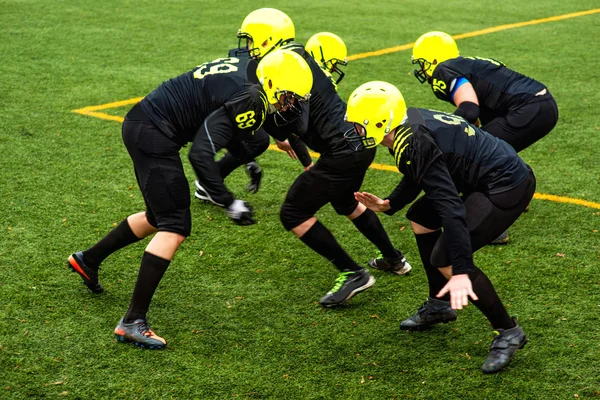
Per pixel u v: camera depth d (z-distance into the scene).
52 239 4.53
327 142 3.61
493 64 4.53
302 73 3.40
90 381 3.20
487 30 10.91
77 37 9.90
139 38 9.95
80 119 6.83
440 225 3.53
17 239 4.50
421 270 4.26
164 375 3.25
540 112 4.45
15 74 8.19
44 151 6.01
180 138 3.46
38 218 4.81
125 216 4.89
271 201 5.21
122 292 3.95
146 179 3.42
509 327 3.26
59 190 5.27
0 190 5.22
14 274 4.09
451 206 2.98
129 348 3.45
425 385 3.20
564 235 4.64
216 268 4.24
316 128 3.62
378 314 3.79
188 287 4.03
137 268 4.20
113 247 3.77
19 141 6.21
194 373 3.27
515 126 4.45
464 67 4.46
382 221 4.95
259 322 3.70
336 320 3.72
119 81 8.07
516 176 3.22
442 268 3.28
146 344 3.43
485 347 3.48
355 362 3.37
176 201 3.43
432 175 3.01
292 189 3.71
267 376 3.26
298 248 4.50
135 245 4.45
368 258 4.43
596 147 6.25
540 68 8.85
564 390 3.14
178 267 4.24
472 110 4.29
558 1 13.19
